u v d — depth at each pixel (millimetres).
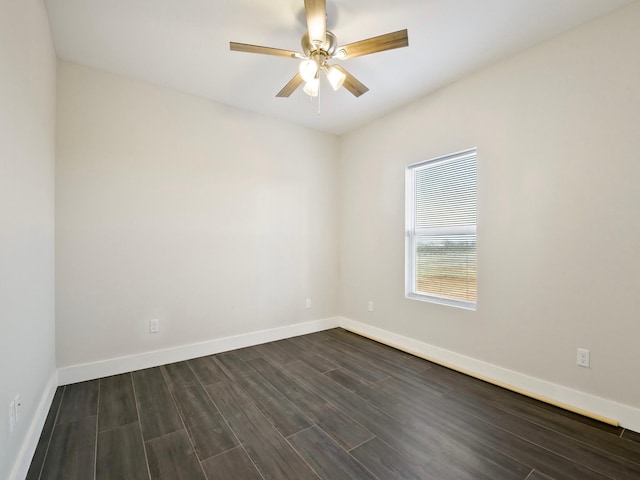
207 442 1758
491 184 2539
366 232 3799
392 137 3445
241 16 2006
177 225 2965
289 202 3746
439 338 2947
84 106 2541
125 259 2703
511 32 2143
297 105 3293
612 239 1929
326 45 1933
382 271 3586
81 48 2332
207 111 3141
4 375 1271
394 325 3428
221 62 2523
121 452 1674
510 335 2418
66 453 1661
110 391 2348
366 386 2449
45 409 1959
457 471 1530
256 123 3469
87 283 2539
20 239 1503
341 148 4172
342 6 1907
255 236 3467
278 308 3652
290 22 2062
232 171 3303
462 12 1955
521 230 2354
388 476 1499
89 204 2551
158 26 2098
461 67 2580
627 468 1545
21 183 1519
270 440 1776
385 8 1926
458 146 2779
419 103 3135
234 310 3312
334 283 4184
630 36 1860
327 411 2082
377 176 3646
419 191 3281
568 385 2107
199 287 3084
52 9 1942
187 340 3016
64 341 2445
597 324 1987
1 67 1253
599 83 1977
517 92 2377
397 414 2047
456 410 2094
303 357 3076
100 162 2600
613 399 1921
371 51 1904
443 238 3035
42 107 1945
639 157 1833
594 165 1999
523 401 2215
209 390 2375
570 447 1706
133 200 2744
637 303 1840
